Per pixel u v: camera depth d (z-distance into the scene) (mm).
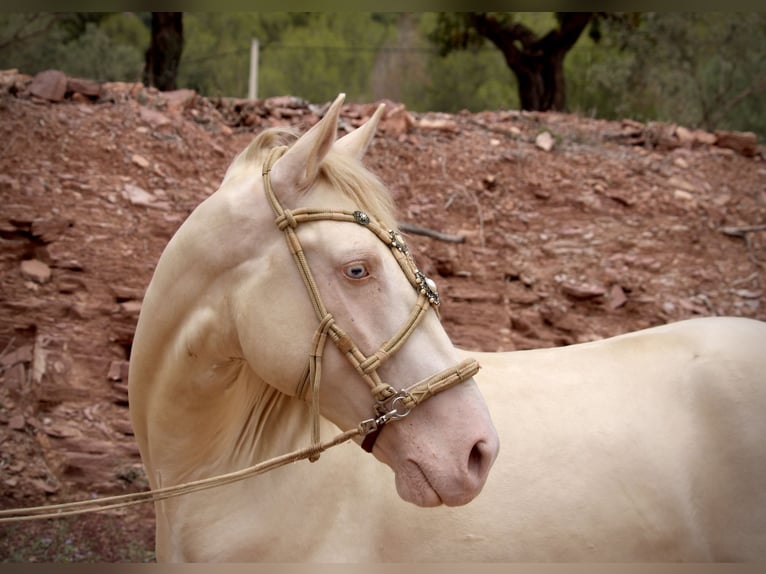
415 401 2096
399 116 6945
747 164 7426
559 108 12141
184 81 16188
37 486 4492
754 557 2549
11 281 5234
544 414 2654
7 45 11844
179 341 2326
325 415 2256
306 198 2199
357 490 2492
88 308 5227
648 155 7344
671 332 2904
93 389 4980
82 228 5523
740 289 6062
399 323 2133
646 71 13555
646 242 6312
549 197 6559
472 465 2117
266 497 2471
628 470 2576
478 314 5727
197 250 2264
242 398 2533
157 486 2572
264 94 17922
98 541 4219
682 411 2676
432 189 6418
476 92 17562
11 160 5770
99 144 6051
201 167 6211
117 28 17906
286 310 2162
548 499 2531
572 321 5781
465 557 2488
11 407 4793
